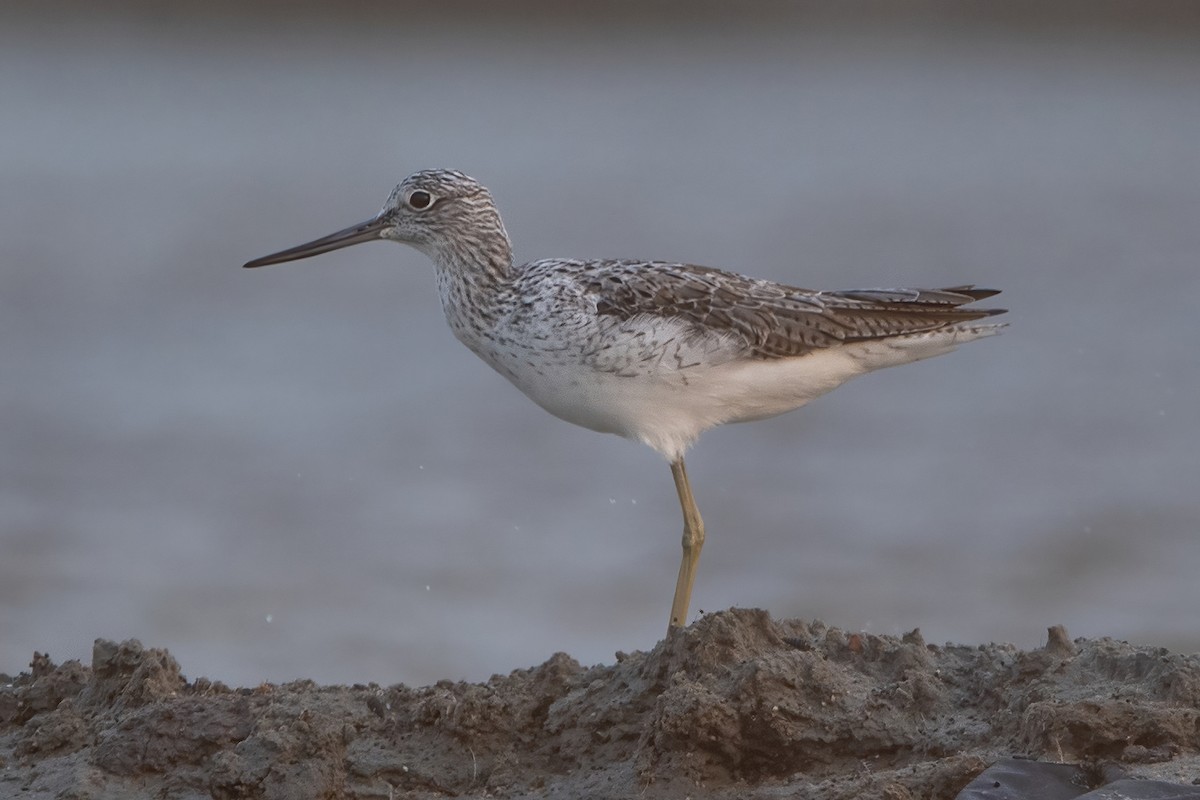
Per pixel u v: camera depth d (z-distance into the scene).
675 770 8.38
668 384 10.69
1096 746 7.96
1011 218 43.56
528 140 57.31
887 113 65.62
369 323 30.67
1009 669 8.88
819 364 11.04
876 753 8.41
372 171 49.62
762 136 59.91
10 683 10.50
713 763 8.45
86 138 54.59
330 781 8.55
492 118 62.00
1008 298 33.28
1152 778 7.51
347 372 27.03
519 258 36.47
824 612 16.64
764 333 10.77
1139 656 8.61
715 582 17.56
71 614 16.23
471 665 15.27
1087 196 47.62
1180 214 44.41
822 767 8.40
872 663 9.17
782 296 11.01
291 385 26.02
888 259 37.28
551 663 9.59
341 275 35.28
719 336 10.64
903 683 8.76
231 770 8.48
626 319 10.58
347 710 9.20
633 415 10.80
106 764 8.89
